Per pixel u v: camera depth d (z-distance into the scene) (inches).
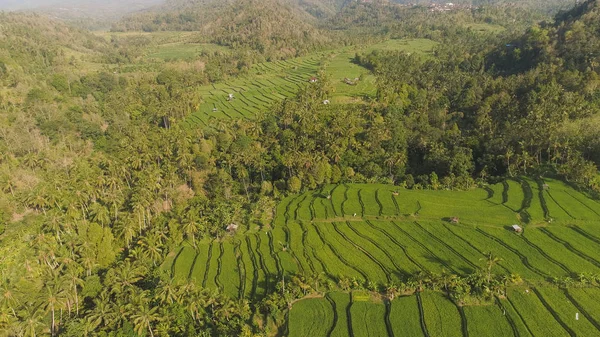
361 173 5349.4
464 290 2987.2
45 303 3073.3
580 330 2581.2
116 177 5103.3
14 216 4616.1
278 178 5649.6
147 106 7795.3
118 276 3417.8
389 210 4256.9
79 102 7480.3
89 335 2908.5
